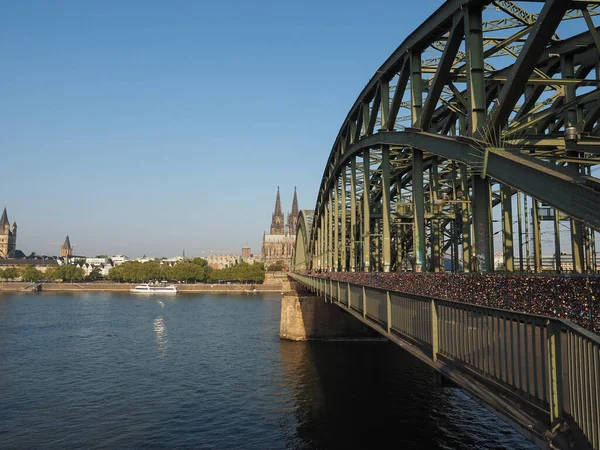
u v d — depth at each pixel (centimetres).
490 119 1481
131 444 3070
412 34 2167
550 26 1241
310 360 5488
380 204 4922
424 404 3816
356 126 3431
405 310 1578
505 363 925
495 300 1235
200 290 19412
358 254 5294
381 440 3084
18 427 3338
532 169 1233
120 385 4391
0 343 6369
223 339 6912
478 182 1731
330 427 3338
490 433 3181
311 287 5069
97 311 10756
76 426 3369
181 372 4894
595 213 982
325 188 5222
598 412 618
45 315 9794
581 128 1903
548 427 750
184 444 3077
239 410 3722
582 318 919
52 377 4638
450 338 1211
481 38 1622
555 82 1642
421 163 2214
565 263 2847
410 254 4934
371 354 5853
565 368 745
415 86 2184
